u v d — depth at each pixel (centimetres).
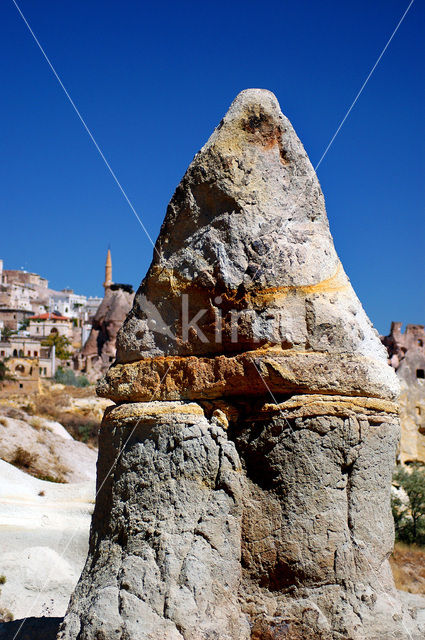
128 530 646
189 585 606
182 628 591
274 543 635
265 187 687
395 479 2691
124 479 668
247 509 650
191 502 638
